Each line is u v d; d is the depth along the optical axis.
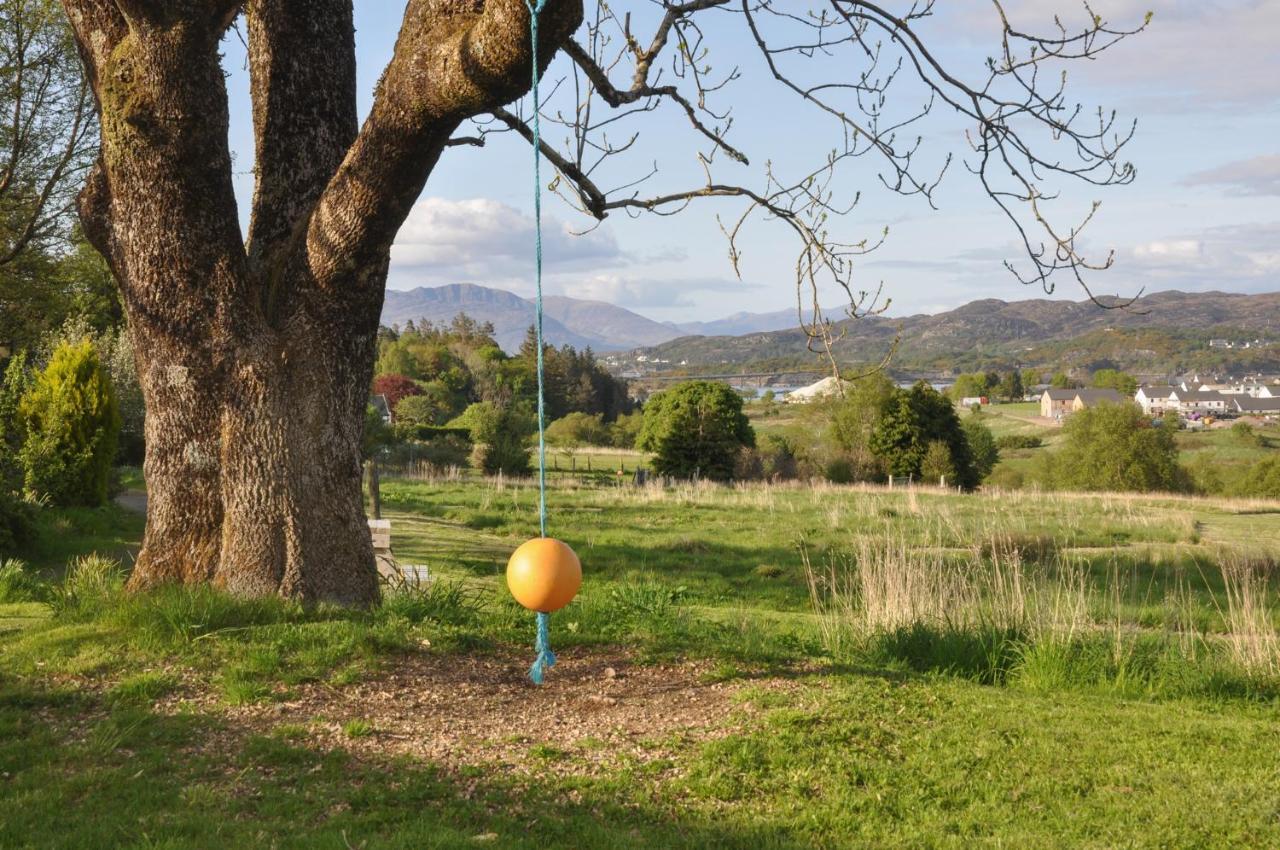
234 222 7.54
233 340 7.48
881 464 51.97
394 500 26.83
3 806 4.28
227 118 7.48
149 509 7.74
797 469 49.69
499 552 17.67
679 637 7.77
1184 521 25.53
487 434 44.38
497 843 4.02
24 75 18.22
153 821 4.17
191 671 6.09
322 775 4.74
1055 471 59.22
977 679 7.64
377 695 5.89
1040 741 5.50
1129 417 57.44
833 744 5.29
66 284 21.81
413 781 4.67
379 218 7.19
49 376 17.08
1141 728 5.89
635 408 126.19
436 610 7.80
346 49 8.19
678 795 4.62
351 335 7.73
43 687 5.79
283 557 7.50
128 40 7.03
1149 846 4.20
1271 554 18.38
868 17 7.68
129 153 7.22
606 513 26.58
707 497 31.09
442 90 6.26
